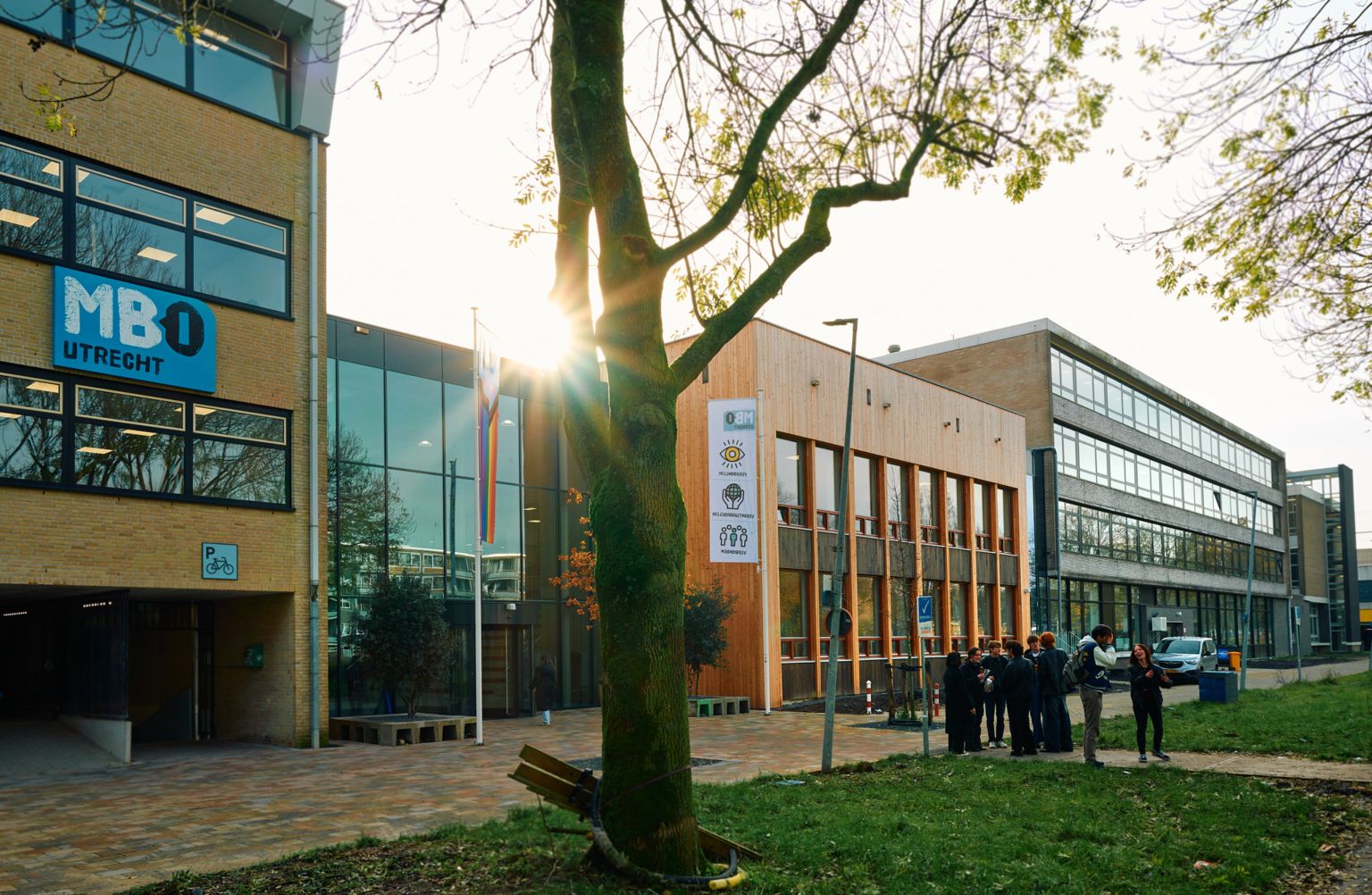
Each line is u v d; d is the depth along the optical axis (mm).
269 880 8289
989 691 18328
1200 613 67750
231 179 19656
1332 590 100812
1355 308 11445
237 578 19109
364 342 24438
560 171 8961
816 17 9531
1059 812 11008
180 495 18375
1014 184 9500
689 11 9648
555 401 29594
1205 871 8625
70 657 19094
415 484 25312
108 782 15055
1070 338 49062
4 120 16375
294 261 20688
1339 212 10016
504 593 27438
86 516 17016
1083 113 9086
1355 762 15289
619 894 7266
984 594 41281
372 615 22172
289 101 20875
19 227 16516
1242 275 10516
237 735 20891
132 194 18078
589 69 8117
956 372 49719
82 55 17406
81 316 17094
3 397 16188
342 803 12734
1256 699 26797
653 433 7926
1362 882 8531
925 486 37781
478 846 9133
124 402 17781
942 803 11656
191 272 18875
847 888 7941
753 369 29531
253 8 20125
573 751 18344
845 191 8781
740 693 28734
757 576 28875
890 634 34281
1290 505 93125
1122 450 56219
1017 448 44156
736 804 11469
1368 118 9344
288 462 20281
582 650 29547
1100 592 52750
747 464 26000
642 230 8141
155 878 8914
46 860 9680
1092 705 14969
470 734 21875
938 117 9078
